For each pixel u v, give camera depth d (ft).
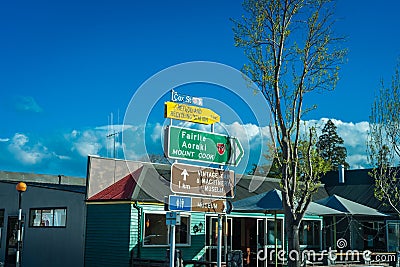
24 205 73.00
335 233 82.33
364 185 92.48
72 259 64.69
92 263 61.77
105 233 61.16
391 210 82.33
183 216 62.49
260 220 71.61
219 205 39.14
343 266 62.39
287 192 43.06
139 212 59.00
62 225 67.10
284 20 43.80
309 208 61.00
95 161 65.57
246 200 58.65
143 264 54.85
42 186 71.00
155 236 59.93
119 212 59.98
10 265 72.33
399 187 72.18
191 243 62.49
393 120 62.54
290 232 42.57
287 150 43.16
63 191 67.97
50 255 67.67
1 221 76.02
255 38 43.83
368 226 85.30
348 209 64.08
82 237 63.98
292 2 43.80
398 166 69.92
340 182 96.27
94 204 63.36
